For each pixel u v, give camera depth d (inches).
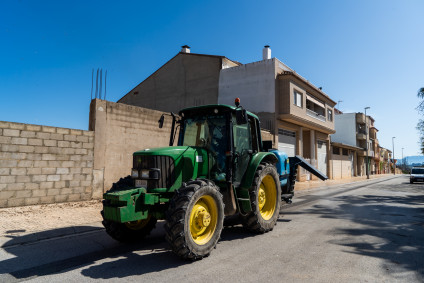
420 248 190.5
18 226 234.5
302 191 605.9
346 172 1486.2
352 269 152.4
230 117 209.9
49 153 326.3
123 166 402.0
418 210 359.9
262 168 232.8
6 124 294.5
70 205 324.5
